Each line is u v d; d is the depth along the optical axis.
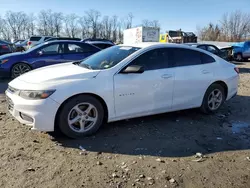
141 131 4.23
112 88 3.96
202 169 3.10
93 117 3.97
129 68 4.03
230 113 5.41
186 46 4.85
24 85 3.73
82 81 3.78
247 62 20.52
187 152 3.54
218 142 3.92
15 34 61.09
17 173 2.89
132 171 3.01
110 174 2.93
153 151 3.54
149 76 4.27
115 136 4.00
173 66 4.59
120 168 3.07
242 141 3.99
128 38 31.78
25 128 4.19
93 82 3.84
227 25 60.19
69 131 3.77
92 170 3.01
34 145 3.60
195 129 4.41
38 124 3.55
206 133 4.26
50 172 2.94
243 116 5.23
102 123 4.27
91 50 9.12
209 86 5.04
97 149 3.55
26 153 3.36
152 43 4.67
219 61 5.26
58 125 3.75
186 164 3.21
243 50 20.77
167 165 3.17
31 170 2.96
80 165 3.11
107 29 60.53
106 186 2.71
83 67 4.37
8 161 3.14
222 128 4.52
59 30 61.09
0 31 60.06
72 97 3.72
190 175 2.96
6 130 4.09
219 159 3.37
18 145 3.58
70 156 3.33
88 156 3.34
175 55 4.65
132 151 3.52
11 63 8.35
